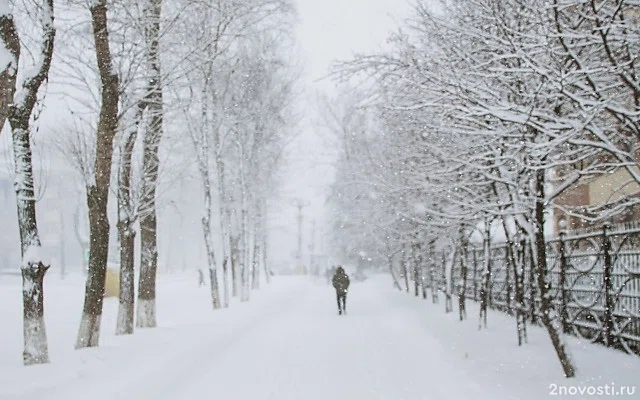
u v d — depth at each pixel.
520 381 9.75
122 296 16.77
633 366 10.40
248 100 32.06
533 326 16.50
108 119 13.83
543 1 9.12
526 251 17.92
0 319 21.84
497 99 8.67
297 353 13.88
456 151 11.65
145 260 19.05
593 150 9.41
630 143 10.34
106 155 13.78
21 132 11.98
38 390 9.01
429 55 9.32
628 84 7.71
